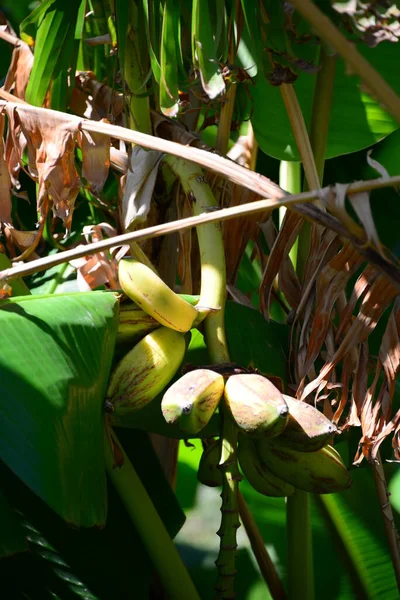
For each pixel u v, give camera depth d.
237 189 1.99
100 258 2.05
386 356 1.83
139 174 1.92
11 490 1.92
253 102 2.12
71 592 1.91
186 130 2.06
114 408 1.75
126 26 1.90
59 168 1.88
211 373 1.73
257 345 1.93
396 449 1.84
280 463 1.79
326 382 1.85
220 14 1.83
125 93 1.98
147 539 1.93
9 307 1.72
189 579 1.95
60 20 1.96
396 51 2.10
